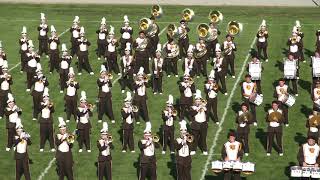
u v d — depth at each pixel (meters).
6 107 48.91
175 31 66.56
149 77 61.22
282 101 49.22
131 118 45.50
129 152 45.88
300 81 60.09
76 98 51.41
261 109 53.53
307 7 92.94
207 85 50.41
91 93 57.69
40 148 46.47
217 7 93.00
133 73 58.19
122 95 57.09
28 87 58.94
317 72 54.41
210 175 42.59
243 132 44.97
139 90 50.53
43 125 46.00
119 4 95.31
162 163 44.16
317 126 44.19
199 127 44.84
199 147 46.16
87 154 45.62
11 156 45.81
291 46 62.44
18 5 94.31
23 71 64.50
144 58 61.47
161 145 47.00
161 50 61.53
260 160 44.62
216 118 50.50
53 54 63.44
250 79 49.91
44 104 46.16
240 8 92.31
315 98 49.22
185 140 39.97
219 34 69.31
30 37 77.50
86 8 92.75
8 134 46.41
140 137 48.31
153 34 66.56
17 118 43.28
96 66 65.19
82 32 62.50
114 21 85.12
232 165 37.62
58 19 86.69
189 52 59.38
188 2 96.19
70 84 51.44
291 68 55.28
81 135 45.59
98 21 85.25
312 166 37.97
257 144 47.12
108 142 40.97
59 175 41.38
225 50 61.03
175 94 57.12
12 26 83.06
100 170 41.03
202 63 61.16
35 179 42.31
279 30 79.38
